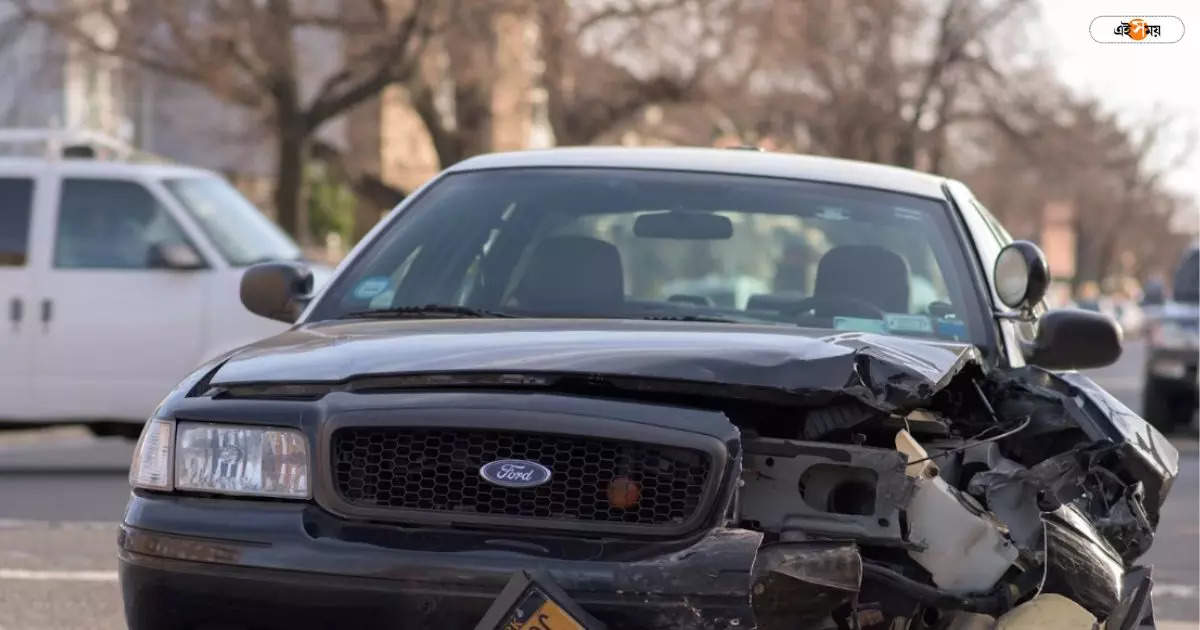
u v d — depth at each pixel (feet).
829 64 460.96
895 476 44.24
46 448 164.45
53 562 94.84
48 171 139.03
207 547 42.68
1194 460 166.50
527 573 40.73
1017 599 45.93
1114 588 49.21
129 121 415.23
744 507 44.29
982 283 57.98
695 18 400.88
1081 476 50.19
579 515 41.98
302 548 41.93
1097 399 53.42
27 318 137.39
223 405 44.37
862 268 58.34
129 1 317.83
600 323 50.96
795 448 44.32
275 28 327.26
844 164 64.90
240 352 48.65
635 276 79.82
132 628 44.37
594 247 58.44
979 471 49.16
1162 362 193.16
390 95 426.51
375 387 44.19
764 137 437.58
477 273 58.34
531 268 58.23
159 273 137.39
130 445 167.12
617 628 40.93
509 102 404.57
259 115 350.43
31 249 137.90
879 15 467.11
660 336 47.55
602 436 41.83
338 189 485.15
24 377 137.39
